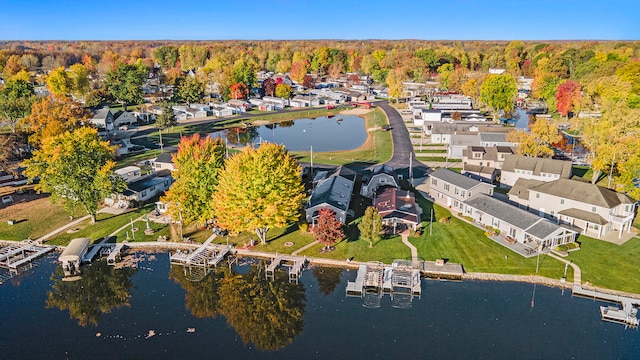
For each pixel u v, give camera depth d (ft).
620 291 186.60
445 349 157.99
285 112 652.48
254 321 178.81
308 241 237.04
